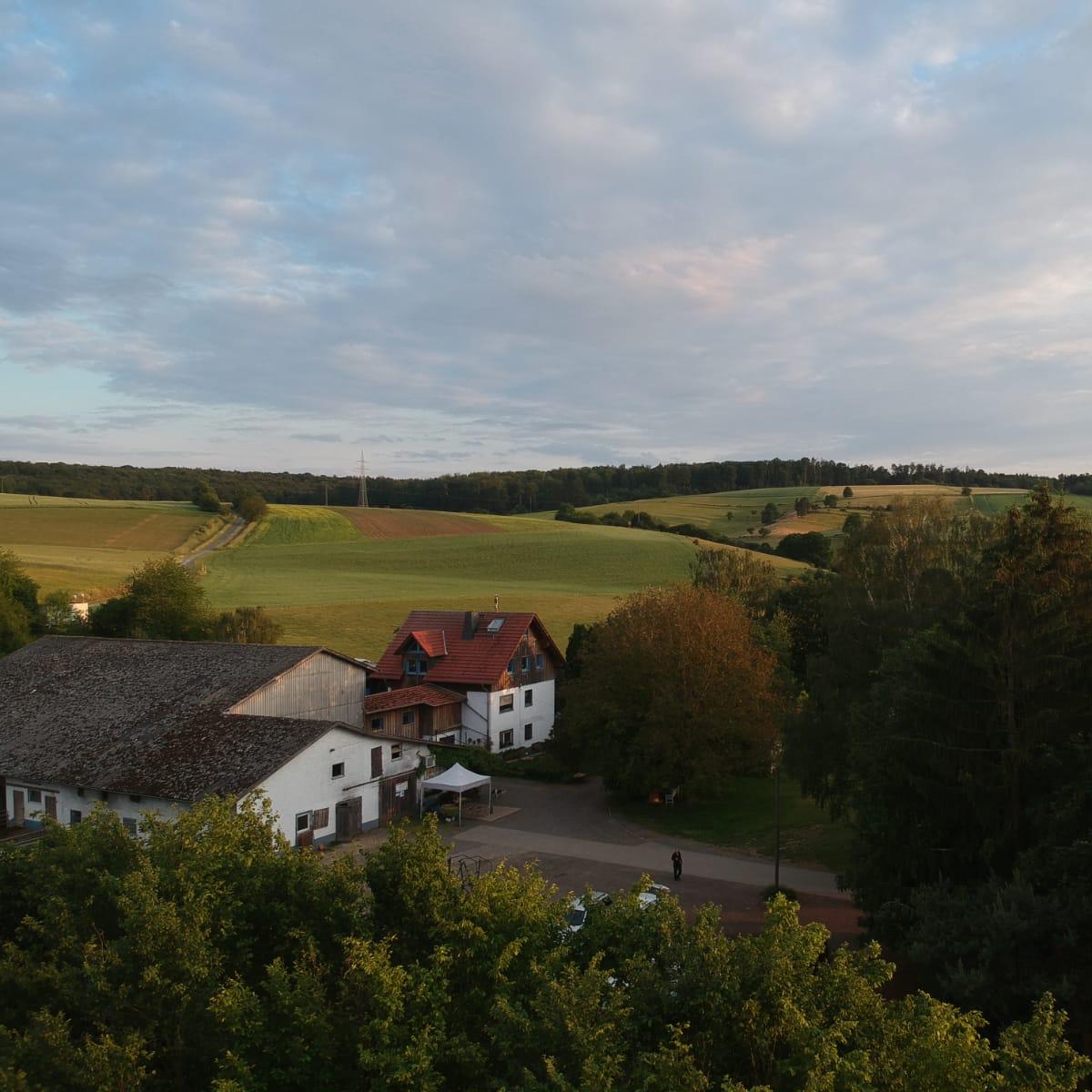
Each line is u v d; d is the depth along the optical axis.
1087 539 28.22
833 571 55.28
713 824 45.62
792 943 12.78
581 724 50.16
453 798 49.56
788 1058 11.52
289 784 37.84
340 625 92.81
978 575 28.83
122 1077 12.78
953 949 20.77
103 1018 14.45
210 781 36.44
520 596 110.25
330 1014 13.54
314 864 18.14
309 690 47.44
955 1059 11.24
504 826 44.69
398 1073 12.19
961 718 26.03
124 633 73.81
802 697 58.97
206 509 180.75
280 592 112.06
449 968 14.64
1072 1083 11.42
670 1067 10.80
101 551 139.25
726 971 12.66
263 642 74.12
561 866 38.19
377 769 43.09
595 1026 11.96
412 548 148.62
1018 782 25.30
